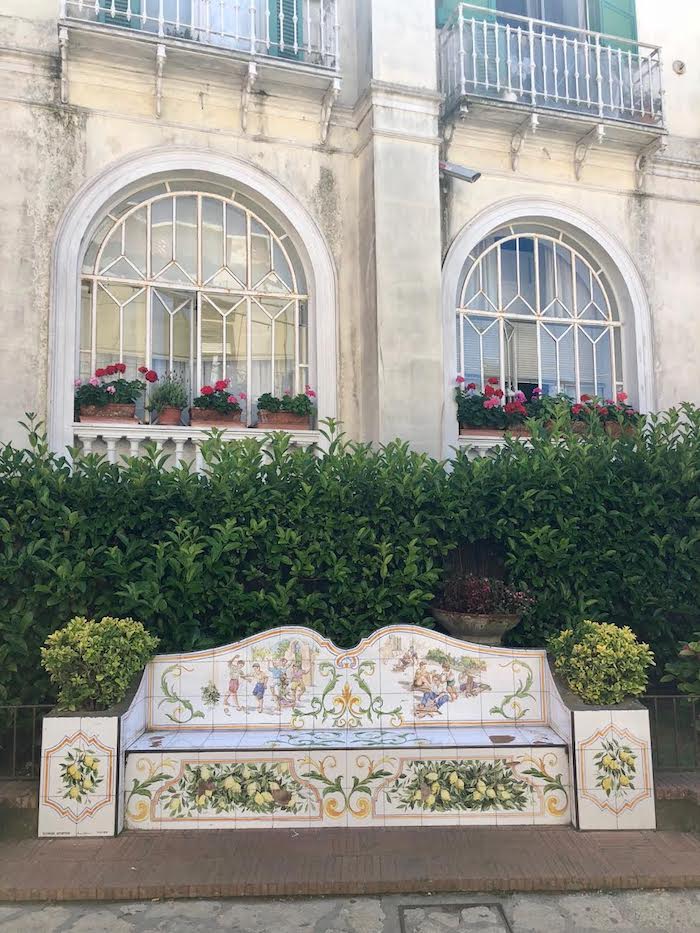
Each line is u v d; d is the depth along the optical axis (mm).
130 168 7320
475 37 8273
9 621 4828
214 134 7633
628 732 4293
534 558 5785
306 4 8086
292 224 7871
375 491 5609
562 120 8359
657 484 5820
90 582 5012
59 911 3518
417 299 7598
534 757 4324
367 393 7652
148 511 5211
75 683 4281
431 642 4855
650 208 9148
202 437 7246
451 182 8391
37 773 4727
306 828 4199
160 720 4688
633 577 5703
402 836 4129
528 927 3389
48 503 4980
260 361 7934
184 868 3771
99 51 7094
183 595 5125
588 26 9227
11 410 6746
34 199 6996
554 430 6297
